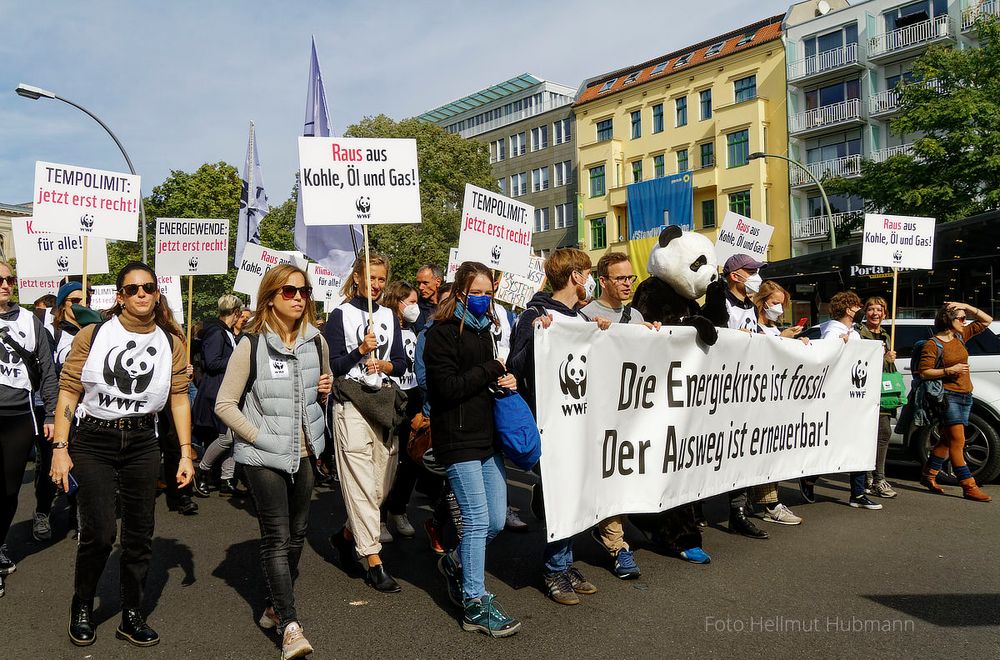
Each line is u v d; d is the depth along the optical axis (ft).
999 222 33.73
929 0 117.19
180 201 130.21
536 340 13.88
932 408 24.23
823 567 16.60
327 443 26.32
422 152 127.24
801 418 20.66
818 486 25.68
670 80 147.13
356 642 12.92
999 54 69.97
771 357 19.58
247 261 37.96
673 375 16.78
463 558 13.28
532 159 182.91
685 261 17.12
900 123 72.49
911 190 70.54
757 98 132.67
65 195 25.21
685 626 13.33
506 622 13.03
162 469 25.40
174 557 18.44
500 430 13.21
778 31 134.41
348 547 16.88
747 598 14.69
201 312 127.03
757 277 23.17
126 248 131.64
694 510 19.47
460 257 23.88
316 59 37.91
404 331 20.68
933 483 24.70
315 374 13.37
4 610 15.05
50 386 16.63
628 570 15.85
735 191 136.15
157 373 12.96
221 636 13.44
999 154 66.13
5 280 16.39
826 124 125.80
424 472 19.22
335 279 36.76
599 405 15.14
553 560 14.57
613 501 15.55
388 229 120.57
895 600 14.53
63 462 12.59
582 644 12.64
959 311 23.80
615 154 156.76
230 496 25.81
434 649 12.56
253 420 12.76
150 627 13.80
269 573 12.48
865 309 24.89
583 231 161.38
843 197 124.47
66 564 18.28
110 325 12.90
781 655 12.14
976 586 15.33
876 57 121.19
